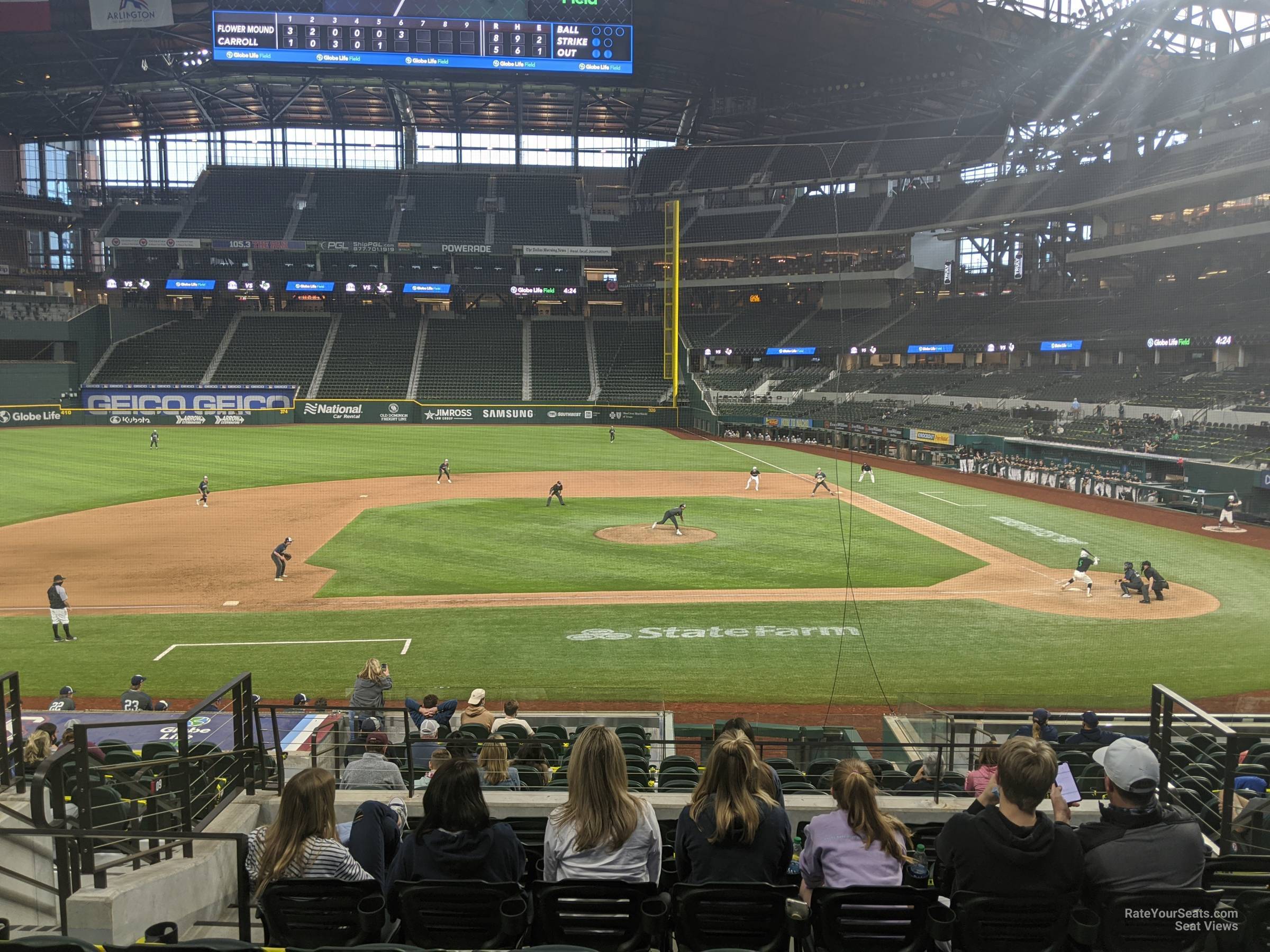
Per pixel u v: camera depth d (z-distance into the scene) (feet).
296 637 74.69
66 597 76.84
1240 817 22.36
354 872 17.78
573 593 88.63
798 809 27.84
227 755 24.81
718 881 17.21
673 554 106.22
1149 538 118.62
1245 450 144.36
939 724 47.98
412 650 71.15
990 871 15.70
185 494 146.82
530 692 59.52
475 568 98.94
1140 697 60.90
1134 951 16.08
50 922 21.72
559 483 138.51
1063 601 86.99
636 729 45.85
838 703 60.44
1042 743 16.19
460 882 16.81
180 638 74.18
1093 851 16.19
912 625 78.74
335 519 127.13
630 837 17.67
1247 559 106.73
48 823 20.11
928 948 16.93
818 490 155.43
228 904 23.85
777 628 77.66
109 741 40.37
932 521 128.88
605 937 17.19
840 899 16.56
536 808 27.12
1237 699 61.00
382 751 34.60
